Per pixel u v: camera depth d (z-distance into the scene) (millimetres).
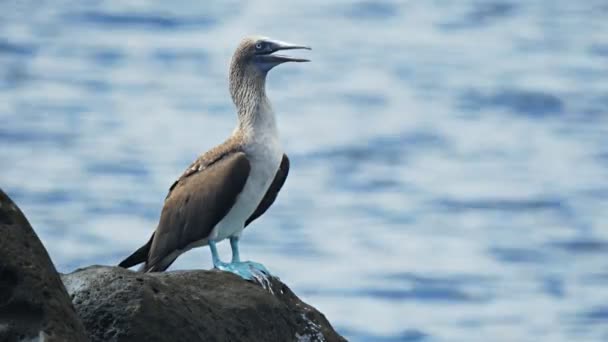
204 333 12750
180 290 12875
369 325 43500
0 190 11406
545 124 79250
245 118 15305
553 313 45781
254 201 15133
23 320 11133
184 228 15172
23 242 11344
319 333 14242
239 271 14227
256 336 13414
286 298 14336
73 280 12453
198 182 15117
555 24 116312
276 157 15195
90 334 12203
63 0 119562
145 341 12273
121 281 12406
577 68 95750
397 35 113250
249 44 15391
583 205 61500
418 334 42625
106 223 53000
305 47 15523
